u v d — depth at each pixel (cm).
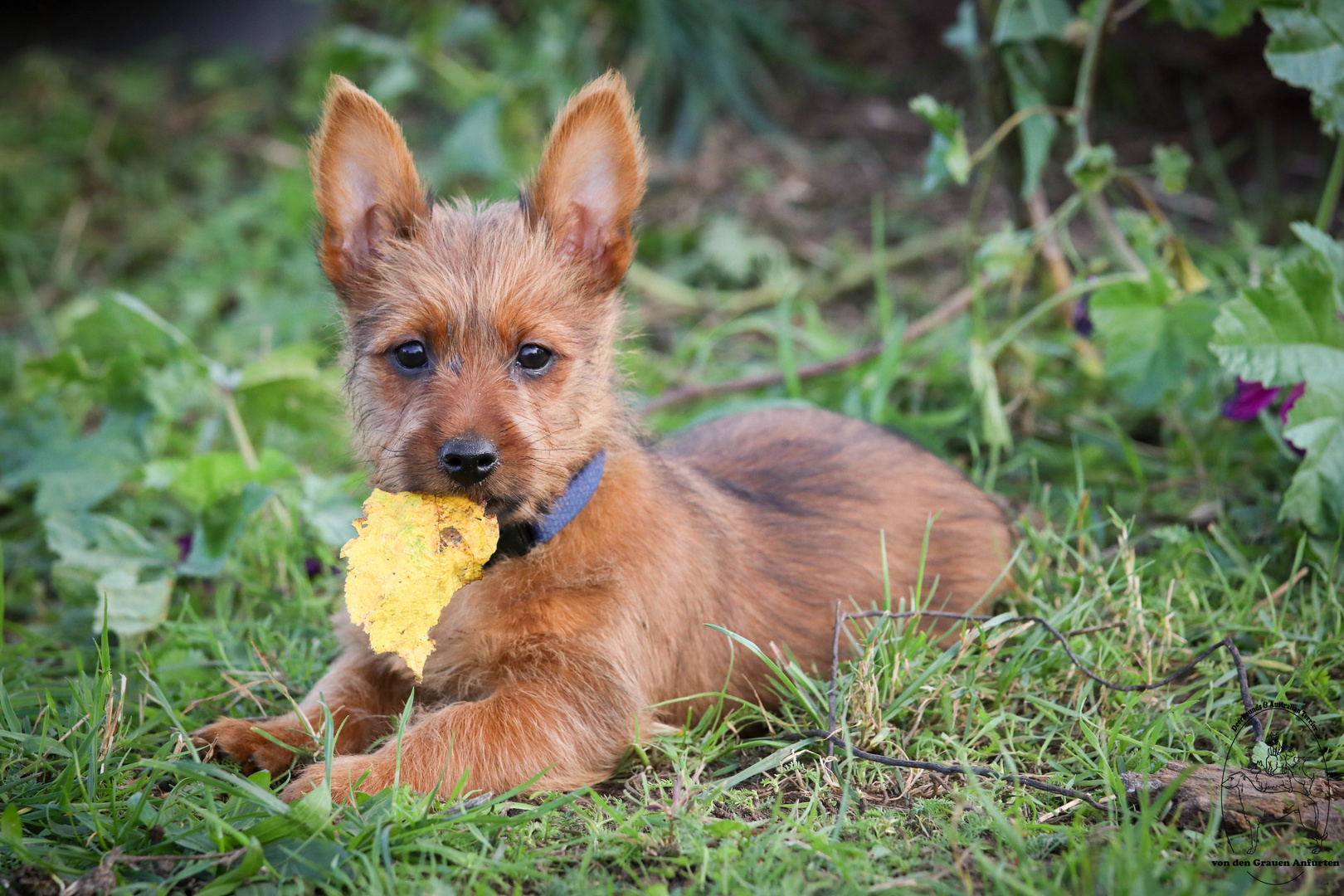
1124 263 653
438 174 950
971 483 509
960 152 550
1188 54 1021
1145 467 588
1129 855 284
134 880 304
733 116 1066
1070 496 530
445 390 371
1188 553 471
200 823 322
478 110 939
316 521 501
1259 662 403
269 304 819
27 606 520
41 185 1010
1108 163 560
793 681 394
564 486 387
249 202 966
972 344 572
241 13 1310
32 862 304
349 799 333
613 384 413
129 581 464
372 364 391
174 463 503
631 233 411
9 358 730
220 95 1168
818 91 1101
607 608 386
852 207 942
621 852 319
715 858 312
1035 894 280
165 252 952
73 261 934
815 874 304
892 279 852
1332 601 428
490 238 395
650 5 1069
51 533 484
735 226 888
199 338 812
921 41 1143
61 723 380
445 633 396
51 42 1301
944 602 445
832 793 353
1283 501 484
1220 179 873
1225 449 566
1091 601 418
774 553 436
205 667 445
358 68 1052
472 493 364
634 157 403
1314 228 467
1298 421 446
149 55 1271
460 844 322
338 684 407
